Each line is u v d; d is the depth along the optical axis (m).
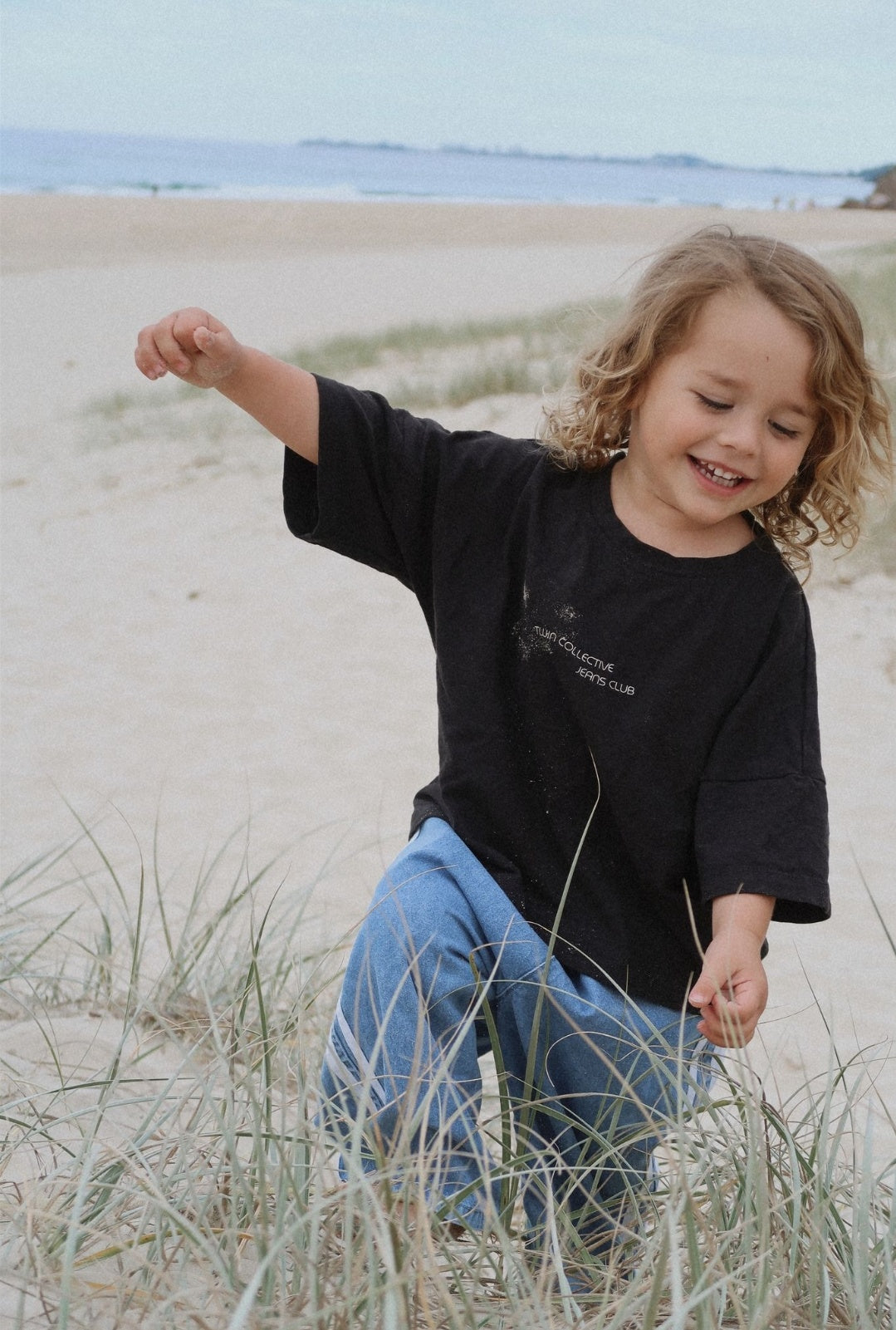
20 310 19.77
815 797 1.94
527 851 1.99
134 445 10.31
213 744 5.14
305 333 16.48
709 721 1.94
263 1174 1.67
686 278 1.90
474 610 2.04
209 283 23.02
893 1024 3.23
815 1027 3.22
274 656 6.08
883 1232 1.85
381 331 15.05
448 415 9.66
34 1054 2.56
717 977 1.81
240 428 10.52
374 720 5.35
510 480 2.06
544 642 1.99
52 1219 1.71
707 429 1.90
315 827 4.42
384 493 2.09
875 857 4.11
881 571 6.22
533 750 2.01
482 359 11.75
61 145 111.50
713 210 62.97
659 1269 1.47
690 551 1.98
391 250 31.50
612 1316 1.64
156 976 3.07
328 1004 2.77
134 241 32.50
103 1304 1.64
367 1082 1.61
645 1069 1.99
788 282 1.89
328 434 2.05
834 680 5.41
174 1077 1.88
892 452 2.15
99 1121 1.87
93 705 5.54
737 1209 1.80
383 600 6.73
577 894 1.99
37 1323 1.57
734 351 1.88
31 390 13.59
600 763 1.96
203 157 105.50
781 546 2.27
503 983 1.96
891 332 9.26
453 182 94.75
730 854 1.89
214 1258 1.55
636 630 1.95
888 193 66.88
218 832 4.38
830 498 2.13
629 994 1.98
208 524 8.12
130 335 17.20
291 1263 1.65
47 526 8.38
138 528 8.18
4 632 6.50
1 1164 1.90
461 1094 1.90
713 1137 1.93
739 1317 1.53
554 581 1.99
